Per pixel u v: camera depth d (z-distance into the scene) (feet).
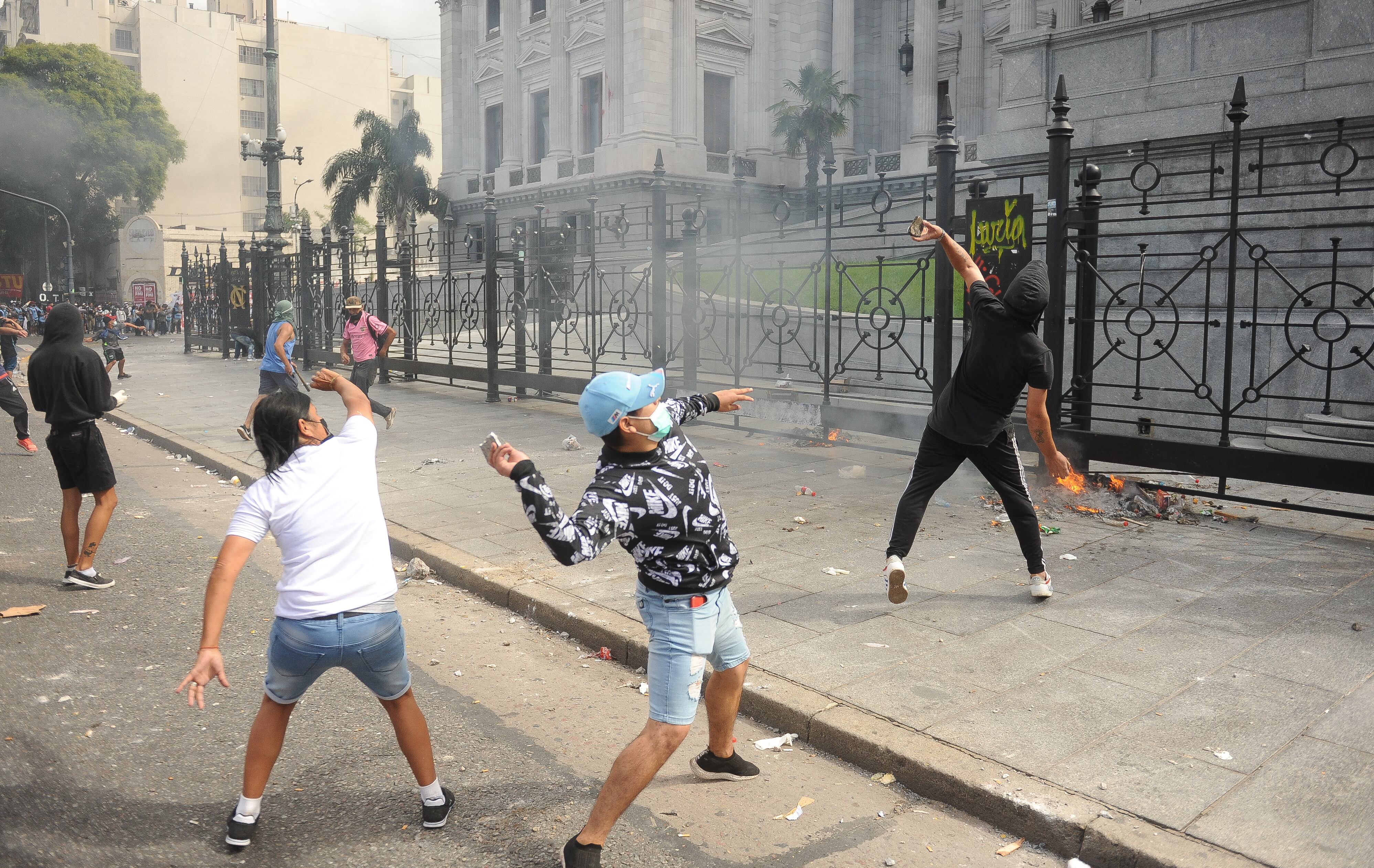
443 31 166.81
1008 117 35.76
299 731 12.99
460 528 22.68
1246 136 29.37
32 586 19.43
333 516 9.62
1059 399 23.98
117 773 11.77
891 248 28.91
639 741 9.40
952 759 11.24
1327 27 28.02
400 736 10.34
